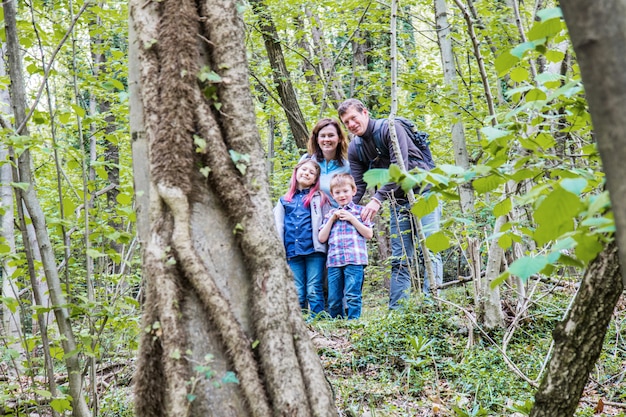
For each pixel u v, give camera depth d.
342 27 9.73
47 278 2.99
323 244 5.73
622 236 1.02
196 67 2.20
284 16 8.84
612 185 1.02
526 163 2.15
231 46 2.27
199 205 2.17
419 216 2.05
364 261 5.65
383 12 8.71
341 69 8.82
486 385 3.84
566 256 1.58
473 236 4.90
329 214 5.69
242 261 2.21
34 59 3.39
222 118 2.25
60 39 3.60
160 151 2.14
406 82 7.13
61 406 2.82
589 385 4.11
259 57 9.35
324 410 2.12
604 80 1.00
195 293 2.11
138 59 2.24
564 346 2.08
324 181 5.80
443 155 9.12
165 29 2.19
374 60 11.56
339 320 5.43
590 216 1.40
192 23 2.22
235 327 2.10
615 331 4.87
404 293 5.59
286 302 2.21
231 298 2.16
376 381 4.08
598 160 2.24
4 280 5.00
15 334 4.75
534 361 4.22
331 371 4.28
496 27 6.78
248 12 7.80
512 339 4.82
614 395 3.90
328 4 8.91
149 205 2.18
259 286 2.18
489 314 4.88
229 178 2.20
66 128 4.31
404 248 5.34
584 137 3.75
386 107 8.19
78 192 3.48
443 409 3.52
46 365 2.98
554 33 1.81
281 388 2.08
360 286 5.66
